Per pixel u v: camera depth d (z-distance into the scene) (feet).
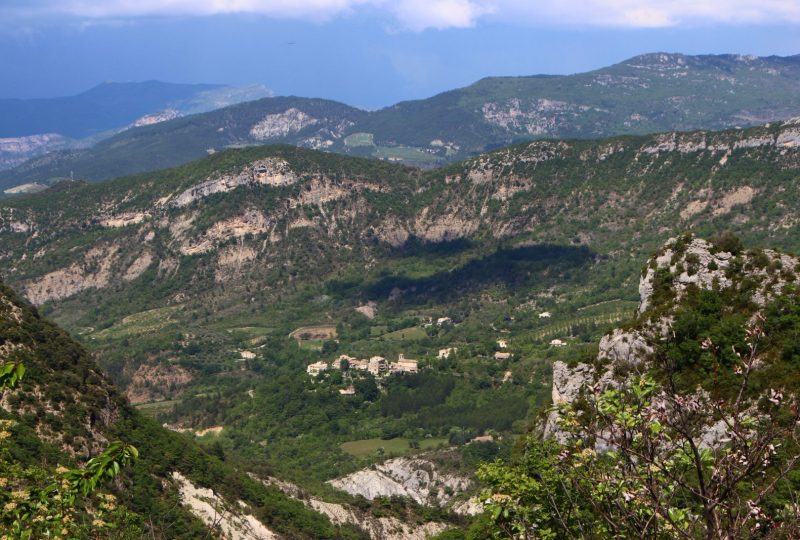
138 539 108.68
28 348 310.86
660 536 78.02
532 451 111.55
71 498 87.45
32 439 254.68
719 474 71.56
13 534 87.40
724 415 74.08
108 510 104.88
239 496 336.29
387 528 393.29
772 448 70.69
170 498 287.07
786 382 161.48
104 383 335.06
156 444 322.96
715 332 185.16
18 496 90.02
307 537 337.72
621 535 77.51
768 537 68.49
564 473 88.89
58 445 266.98
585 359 217.97
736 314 201.77
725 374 146.20
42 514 91.09
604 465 82.99
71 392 301.02
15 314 330.34
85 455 274.36
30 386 284.41
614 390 81.66
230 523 302.86
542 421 217.77
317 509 384.27
